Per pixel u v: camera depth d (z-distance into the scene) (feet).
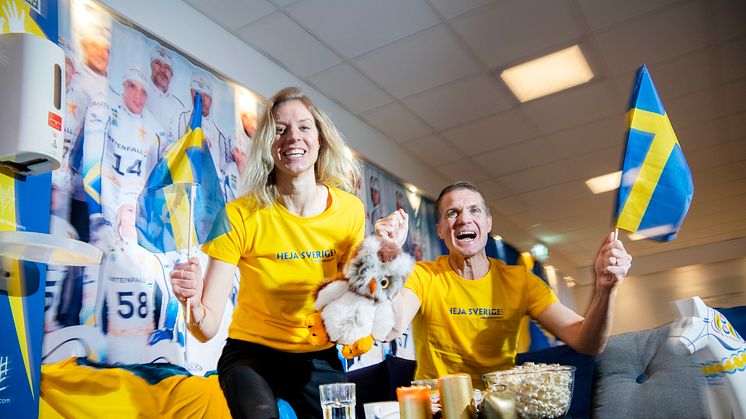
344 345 4.42
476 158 19.53
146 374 8.02
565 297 33.19
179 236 5.40
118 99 9.07
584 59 14.21
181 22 10.91
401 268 4.57
